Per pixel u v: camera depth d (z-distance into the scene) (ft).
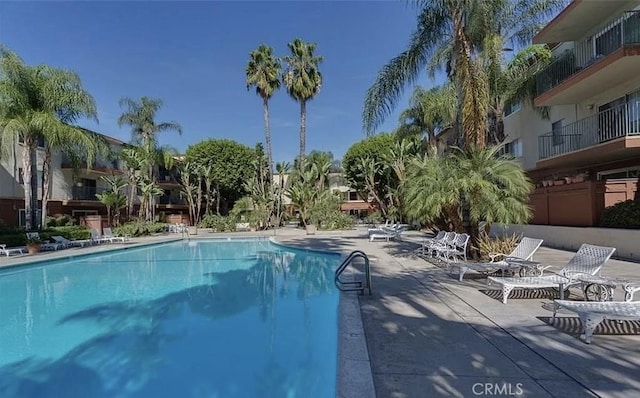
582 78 49.42
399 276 31.78
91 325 24.70
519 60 61.31
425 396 11.30
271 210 122.11
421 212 38.34
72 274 44.96
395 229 74.74
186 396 15.16
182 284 37.76
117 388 15.97
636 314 15.17
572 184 50.67
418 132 106.11
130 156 113.70
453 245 39.47
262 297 31.48
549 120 67.92
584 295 22.65
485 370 13.01
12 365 18.48
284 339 21.49
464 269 28.91
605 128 50.96
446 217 45.93
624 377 12.26
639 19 44.91
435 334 16.84
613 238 41.45
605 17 53.16
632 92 49.49
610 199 46.52
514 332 16.84
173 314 26.84
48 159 79.77
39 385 16.38
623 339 15.71
